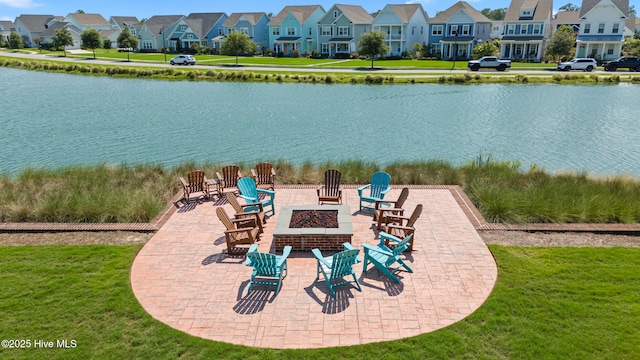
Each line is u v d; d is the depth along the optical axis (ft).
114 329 21.59
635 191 40.63
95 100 114.32
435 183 43.80
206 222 33.76
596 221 33.99
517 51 210.79
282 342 20.70
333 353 19.95
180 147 70.08
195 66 186.91
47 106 105.60
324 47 242.99
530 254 28.60
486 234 31.71
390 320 22.21
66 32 257.14
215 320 22.29
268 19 275.80
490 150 67.67
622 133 77.56
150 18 285.64
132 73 165.78
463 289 24.76
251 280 24.72
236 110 100.83
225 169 39.96
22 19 319.06
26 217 35.09
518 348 20.12
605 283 25.08
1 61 208.64
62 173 48.19
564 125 83.92
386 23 224.53
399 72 162.20
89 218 34.65
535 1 205.05
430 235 31.35
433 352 19.94
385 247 27.35
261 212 32.76
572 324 21.63
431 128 82.53
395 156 64.80
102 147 70.03
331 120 89.86
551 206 34.94
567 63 164.04
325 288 25.05
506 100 110.73
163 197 39.96
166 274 26.45
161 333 21.29
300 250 29.22
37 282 25.53
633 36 253.65
